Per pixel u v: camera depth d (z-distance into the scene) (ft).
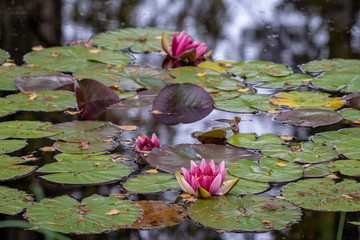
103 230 8.96
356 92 16.58
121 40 22.13
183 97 15.85
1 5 27.94
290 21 26.53
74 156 12.03
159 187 10.62
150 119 14.87
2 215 9.45
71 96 16.31
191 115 15.25
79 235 8.87
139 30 23.62
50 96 16.16
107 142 12.94
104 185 10.73
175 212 9.70
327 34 23.98
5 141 12.69
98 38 22.17
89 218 9.31
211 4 30.58
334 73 18.28
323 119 14.35
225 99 16.25
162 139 13.34
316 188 10.60
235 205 9.91
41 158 11.91
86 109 15.39
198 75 18.02
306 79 17.85
